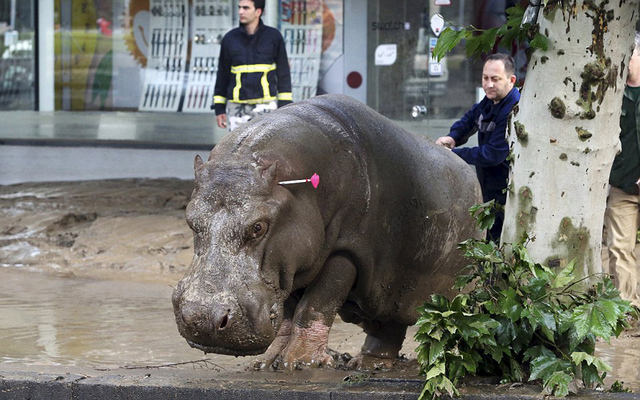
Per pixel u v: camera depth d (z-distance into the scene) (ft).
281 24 129.39
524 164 44.19
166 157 135.85
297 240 44.50
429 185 52.65
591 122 43.06
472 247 43.86
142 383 43.29
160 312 69.10
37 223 96.48
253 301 41.81
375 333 54.70
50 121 144.15
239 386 42.63
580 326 40.88
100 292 76.23
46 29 143.13
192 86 137.28
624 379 51.03
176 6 137.28
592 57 42.57
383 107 124.77
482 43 44.70
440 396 40.70
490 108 65.57
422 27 121.49
